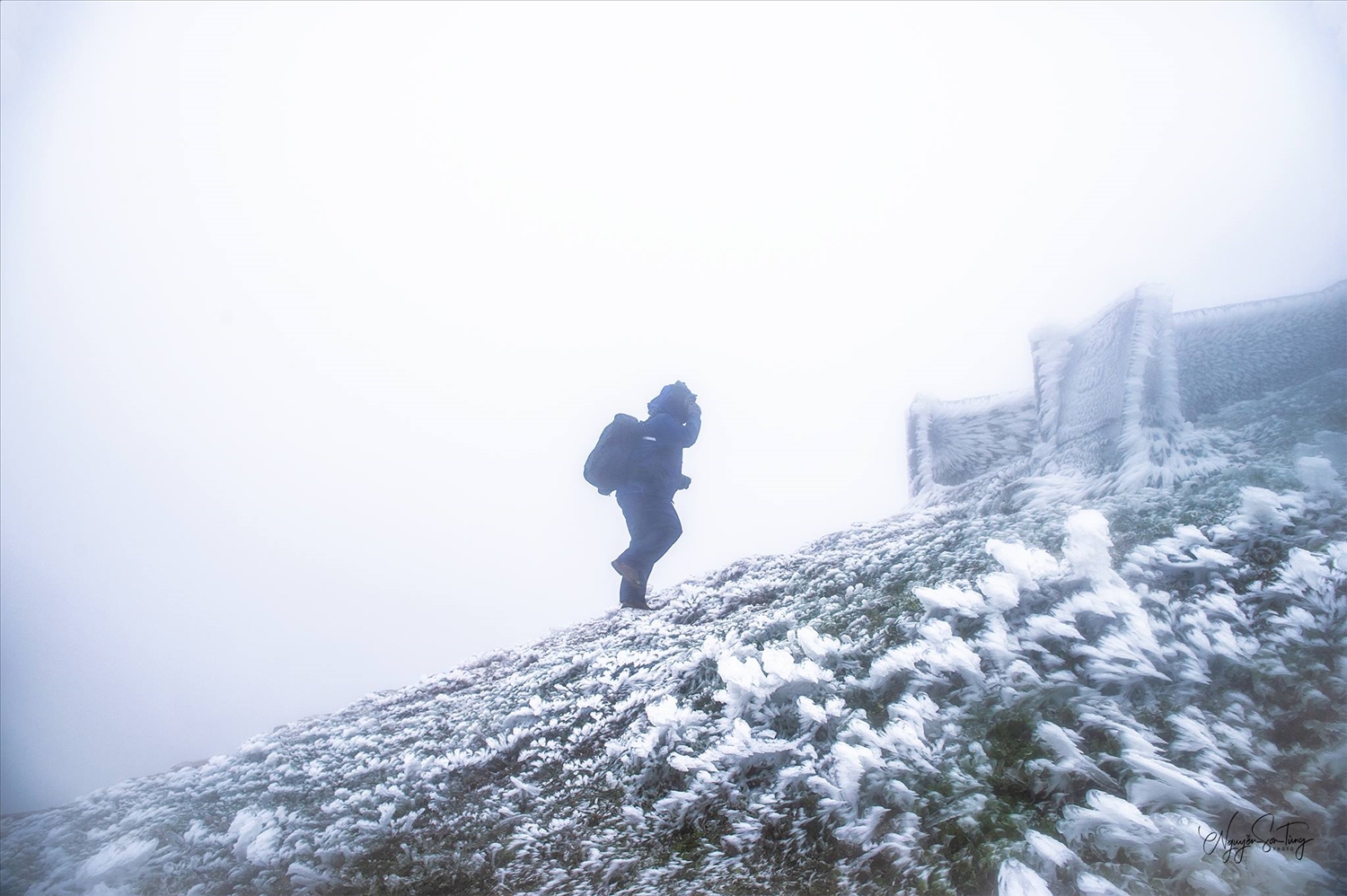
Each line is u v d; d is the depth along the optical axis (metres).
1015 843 1.94
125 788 6.06
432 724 5.28
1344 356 5.86
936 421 8.91
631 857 2.55
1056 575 3.04
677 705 3.54
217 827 4.21
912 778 2.33
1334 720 2.04
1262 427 4.80
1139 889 1.74
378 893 2.89
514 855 2.88
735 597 5.38
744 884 2.21
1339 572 2.59
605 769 3.30
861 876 2.09
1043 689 2.48
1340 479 3.23
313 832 3.61
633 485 4.57
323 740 5.95
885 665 2.81
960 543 4.36
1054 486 5.33
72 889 3.74
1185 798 1.93
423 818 3.47
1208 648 2.39
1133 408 5.06
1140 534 3.48
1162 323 5.23
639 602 4.34
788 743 2.68
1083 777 2.10
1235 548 3.00
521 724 4.35
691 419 4.98
